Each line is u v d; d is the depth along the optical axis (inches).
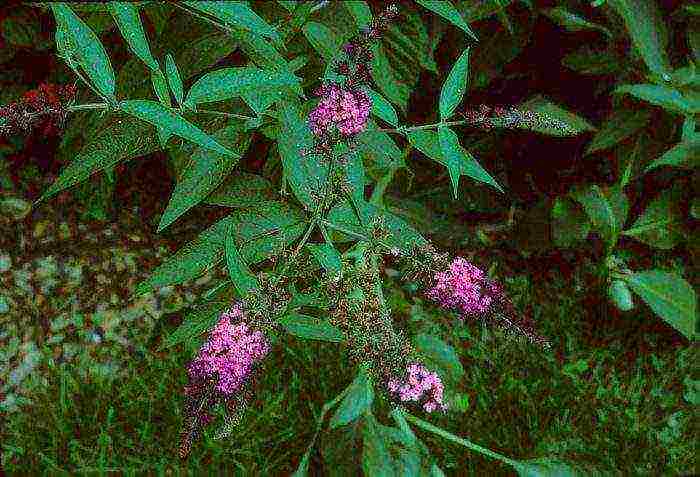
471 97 36.9
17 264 35.7
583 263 36.9
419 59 30.0
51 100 20.2
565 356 34.2
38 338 33.8
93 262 36.1
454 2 30.8
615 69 32.5
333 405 29.7
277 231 22.1
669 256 36.9
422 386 18.4
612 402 32.5
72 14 19.1
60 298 34.9
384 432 26.1
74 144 33.3
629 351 34.6
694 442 31.5
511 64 36.4
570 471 28.2
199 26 26.0
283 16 25.9
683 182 34.5
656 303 32.7
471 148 37.5
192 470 29.5
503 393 32.2
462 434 30.8
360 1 24.7
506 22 30.8
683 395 33.1
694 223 34.6
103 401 31.2
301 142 22.2
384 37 29.6
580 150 37.6
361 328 18.6
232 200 23.4
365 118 19.1
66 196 37.8
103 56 19.3
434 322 34.7
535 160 38.4
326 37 25.2
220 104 24.6
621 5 30.3
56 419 30.2
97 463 29.6
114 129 22.2
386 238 21.9
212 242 22.0
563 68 36.4
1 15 34.0
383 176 31.8
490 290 19.7
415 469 25.7
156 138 22.3
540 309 35.5
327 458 26.2
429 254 20.1
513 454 30.4
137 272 36.1
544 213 36.1
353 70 19.4
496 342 34.4
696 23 32.0
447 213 37.2
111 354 33.5
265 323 17.9
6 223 36.6
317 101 23.2
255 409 30.9
